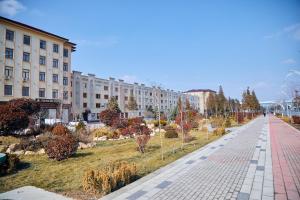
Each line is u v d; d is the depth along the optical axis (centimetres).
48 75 4162
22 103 2350
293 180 730
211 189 661
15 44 3647
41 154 1320
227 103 5984
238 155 1147
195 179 759
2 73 3456
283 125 3070
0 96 3412
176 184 711
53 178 827
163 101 8412
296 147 1327
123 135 1977
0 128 1905
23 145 1427
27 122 2083
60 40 4422
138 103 7419
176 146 1527
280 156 1093
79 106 5322
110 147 1576
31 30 3869
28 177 845
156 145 1599
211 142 1656
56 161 1136
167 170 880
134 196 613
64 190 683
